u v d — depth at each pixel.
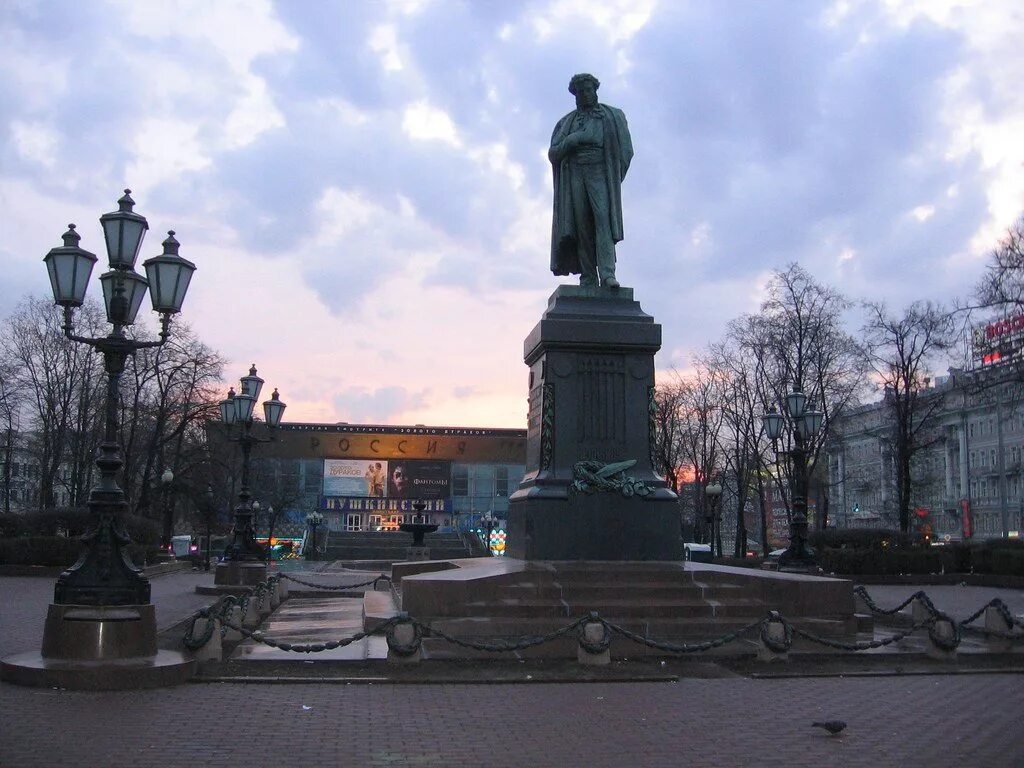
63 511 38.88
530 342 18.75
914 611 17.77
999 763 7.68
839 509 98.56
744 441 53.94
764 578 15.29
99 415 51.53
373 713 9.40
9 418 51.62
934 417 51.94
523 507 17.25
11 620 18.12
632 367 17.81
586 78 19.23
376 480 93.69
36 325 51.09
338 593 25.91
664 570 15.43
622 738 8.45
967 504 74.25
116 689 10.42
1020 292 34.66
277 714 9.27
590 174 18.86
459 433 94.75
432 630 12.22
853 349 46.62
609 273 18.36
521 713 9.50
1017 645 14.35
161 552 44.47
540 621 13.75
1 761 7.29
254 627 16.08
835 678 11.91
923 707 10.04
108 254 12.02
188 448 58.00
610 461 17.45
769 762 7.66
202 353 51.84
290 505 81.62
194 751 7.73
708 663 12.64
